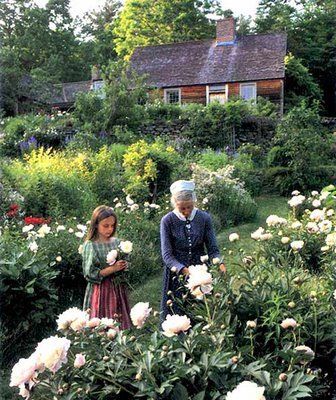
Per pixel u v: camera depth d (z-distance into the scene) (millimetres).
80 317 2146
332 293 2686
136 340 2092
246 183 12531
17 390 3324
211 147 17391
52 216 7590
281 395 1877
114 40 36875
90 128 16344
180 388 1803
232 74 24469
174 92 25172
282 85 23719
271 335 2361
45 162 10156
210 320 2291
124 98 17109
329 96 28047
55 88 31359
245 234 8180
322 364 2494
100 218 3645
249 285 2570
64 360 1780
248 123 17734
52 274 4219
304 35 27906
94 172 9922
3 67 24656
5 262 4070
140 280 5727
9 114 25328
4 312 3914
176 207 3438
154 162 10000
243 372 1922
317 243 4762
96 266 3621
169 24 34219
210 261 3361
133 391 1911
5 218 6906
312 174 12766
